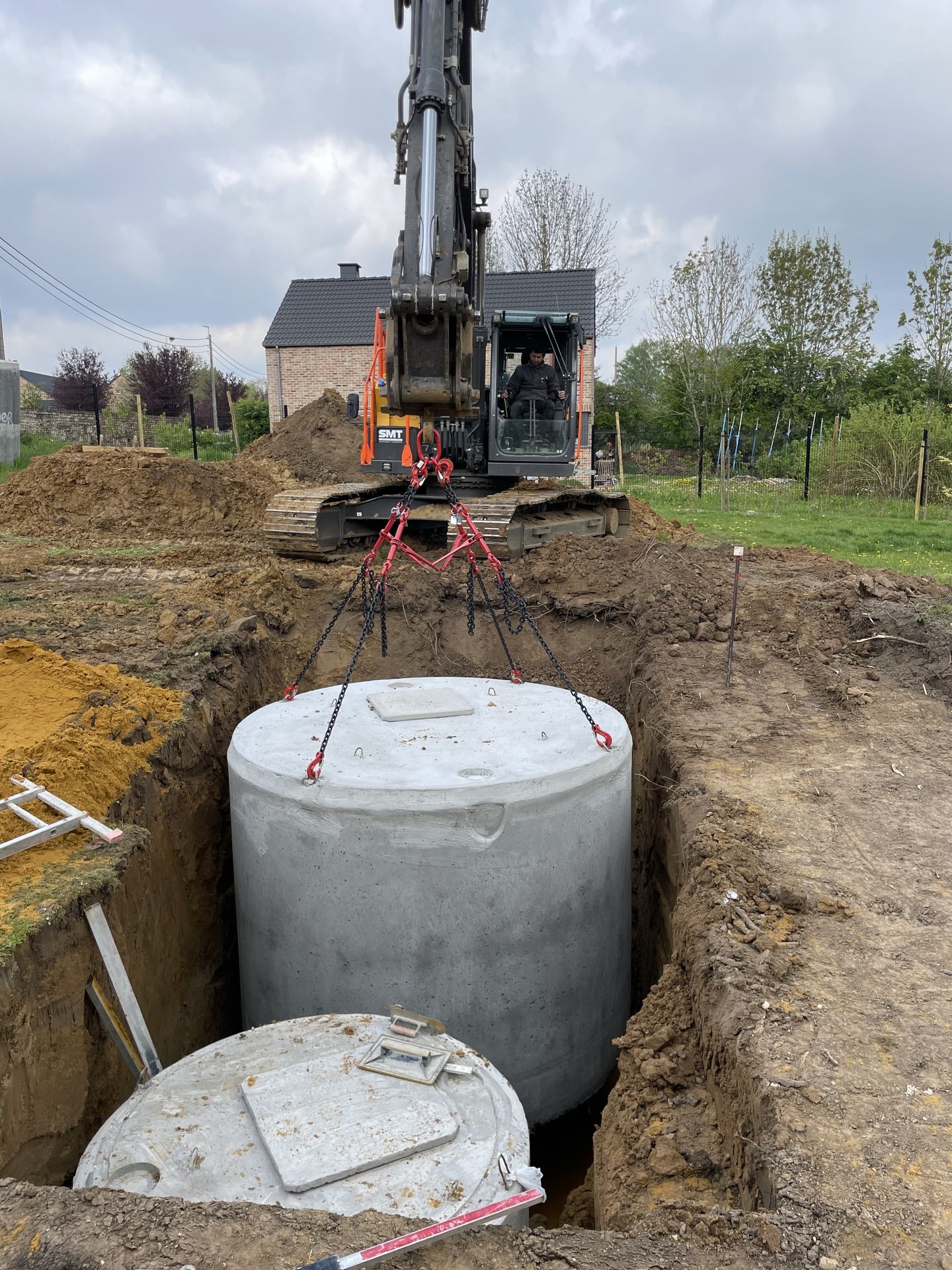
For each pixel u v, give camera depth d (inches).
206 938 284.2
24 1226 117.1
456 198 338.6
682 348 1087.0
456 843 218.7
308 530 465.7
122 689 268.4
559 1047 245.0
